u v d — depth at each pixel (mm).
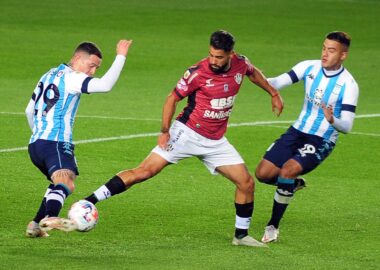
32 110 23500
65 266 21016
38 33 62375
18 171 31172
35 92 23422
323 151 24891
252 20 71062
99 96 45438
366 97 48000
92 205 21594
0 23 65188
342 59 24500
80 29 64562
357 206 28297
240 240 23609
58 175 22453
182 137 23281
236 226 23625
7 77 49844
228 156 23516
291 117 42250
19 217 25750
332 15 75250
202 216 26594
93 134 37344
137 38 62219
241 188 23453
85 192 29078
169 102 22906
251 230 25594
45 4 73688
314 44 63000
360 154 35625
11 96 44969
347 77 24656
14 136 36469
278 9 76938
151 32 64562
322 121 24938
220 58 22234
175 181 30672
